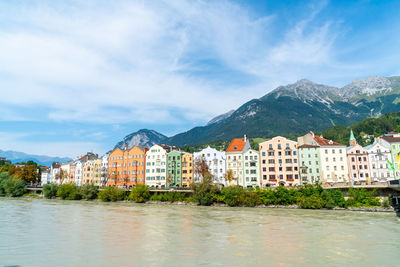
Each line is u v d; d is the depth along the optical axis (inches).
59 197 5103.3
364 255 1306.6
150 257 1272.1
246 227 2071.9
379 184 3208.7
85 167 6998.0
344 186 3378.4
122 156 6102.4
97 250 1397.6
